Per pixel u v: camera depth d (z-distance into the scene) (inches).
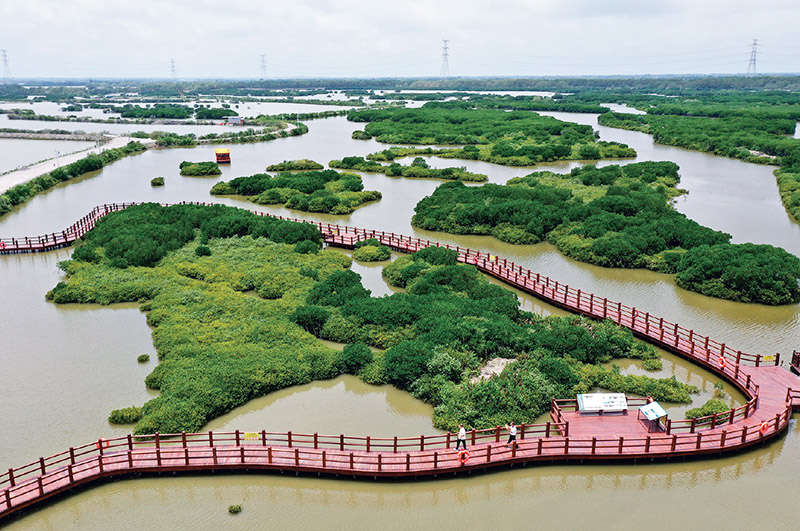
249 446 1184.2
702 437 1194.6
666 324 1760.6
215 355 1514.5
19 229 2903.5
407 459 1100.5
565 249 2522.1
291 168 4424.2
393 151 5196.9
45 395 1402.6
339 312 1761.8
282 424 1299.2
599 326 1667.1
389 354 1493.6
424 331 1611.7
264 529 1013.8
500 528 1015.0
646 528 1007.6
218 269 2165.4
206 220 2733.8
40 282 2177.7
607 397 1264.8
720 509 1051.3
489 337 1561.3
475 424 1252.5
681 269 2176.4
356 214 3233.3
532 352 1508.4
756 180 4111.7
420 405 1376.7
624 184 3565.5
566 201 3102.9
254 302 1875.0
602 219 2672.2
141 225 2588.6
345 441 1227.9
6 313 1888.5
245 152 5516.7
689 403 1374.3
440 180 4178.2
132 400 1381.6
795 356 1465.3
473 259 2310.5
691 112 7844.5
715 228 2866.6
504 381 1352.1
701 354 1549.0
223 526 1019.3
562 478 1141.1
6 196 3351.4
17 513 1037.8
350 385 1466.5
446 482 1124.5
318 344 1624.0
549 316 1761.8
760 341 1680.6
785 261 2028.8
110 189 3902.6
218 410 1332.4
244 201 3538.4
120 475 1114.7
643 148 5659.5
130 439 1120.2
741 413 1250.0
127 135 6491.1
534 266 2363.4
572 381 1396.4
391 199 3595.0
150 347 1648.6
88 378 1480.1
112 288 1994.3
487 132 6269.7
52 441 1227.2
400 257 2341.3
